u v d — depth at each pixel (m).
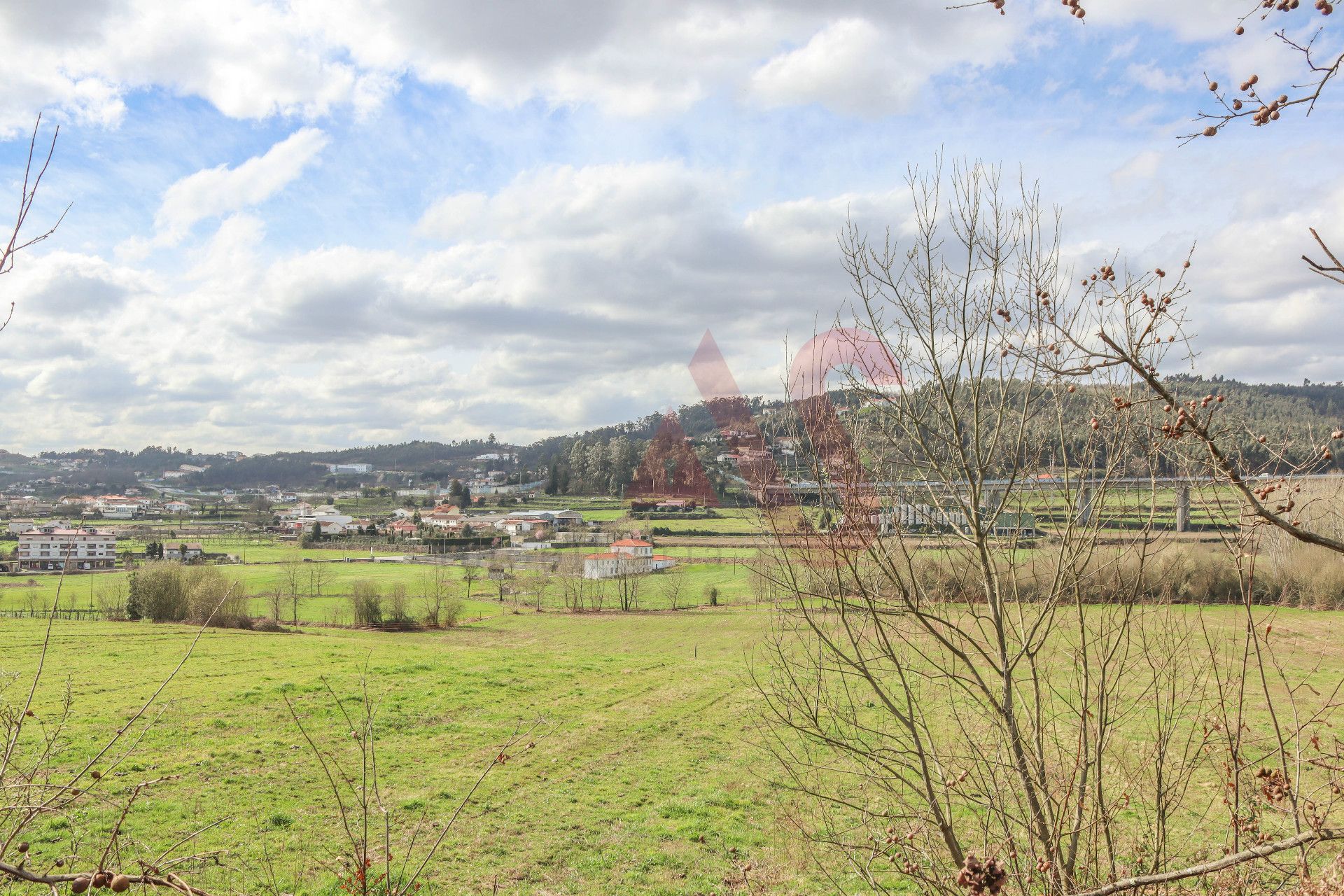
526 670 30.70
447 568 87.88
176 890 2.49
